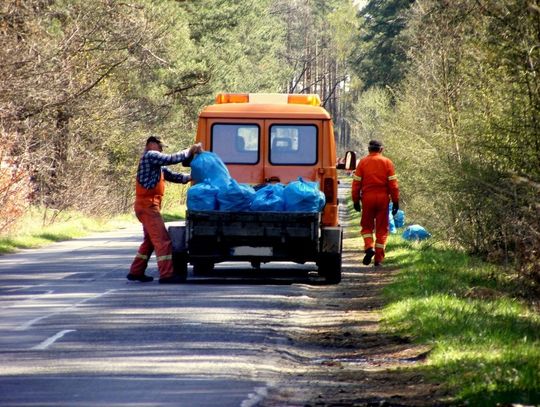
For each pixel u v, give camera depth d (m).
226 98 53.72
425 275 47.53
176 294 44.66
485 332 30.73
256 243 48.72
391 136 88.00
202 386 24.91
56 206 109.81
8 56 88.56
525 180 36.62
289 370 27.77
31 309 39.81
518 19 40.00
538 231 40.97
